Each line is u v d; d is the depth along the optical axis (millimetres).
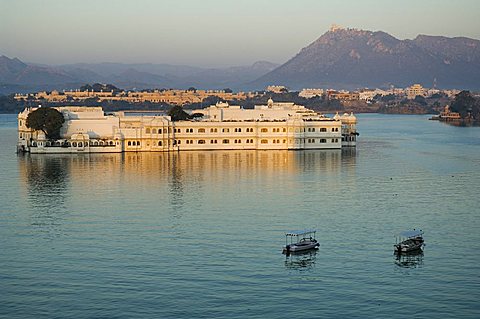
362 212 182625
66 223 169625
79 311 112875
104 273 130500
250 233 159500
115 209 185875
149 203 194250
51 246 148750
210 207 188750
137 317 110562
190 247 147625
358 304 115500
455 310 113125
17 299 117812
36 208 187375
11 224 168750
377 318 110062
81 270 132250
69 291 121312
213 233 159500
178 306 114688
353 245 149250
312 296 119000
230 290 121688
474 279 127312
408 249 143375
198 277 128125
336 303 115938
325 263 136375
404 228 164625
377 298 118125
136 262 137000
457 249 146500
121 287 123125
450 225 167875
